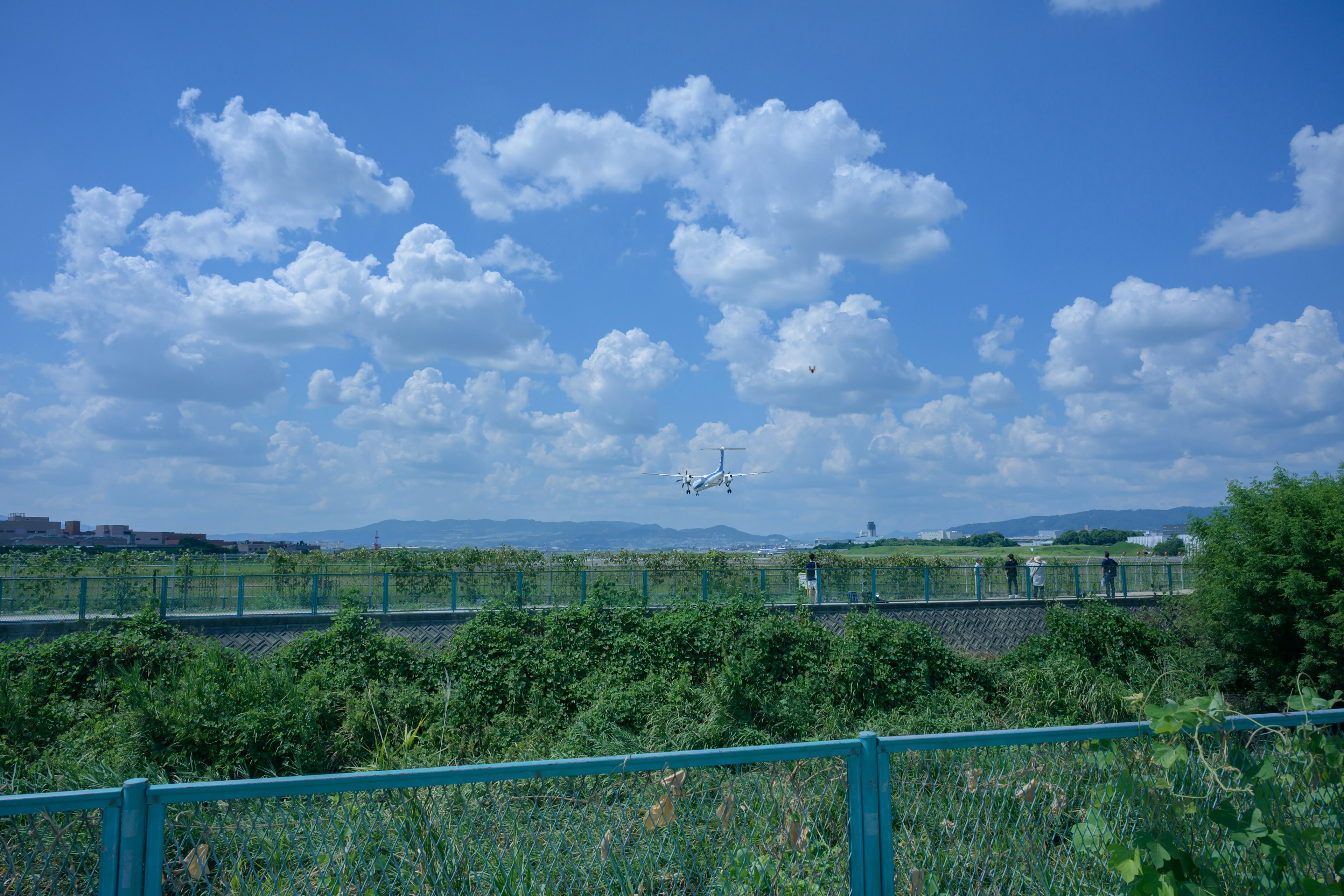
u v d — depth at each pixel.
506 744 21.73
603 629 25.84
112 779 16.52
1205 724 3.78
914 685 25.41
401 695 22.38
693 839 3.55
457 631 24.95
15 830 2.95
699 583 28.95
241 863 3.22
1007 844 3.80
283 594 25.08
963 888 3.73
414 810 3.40
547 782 3.53
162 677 20.34
